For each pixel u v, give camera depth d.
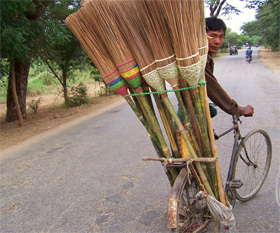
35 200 3.34
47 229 2.75
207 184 2.04
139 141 5.17
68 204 3.17
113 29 1.72
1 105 15.83
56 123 8.24
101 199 3.20
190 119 2.07
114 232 2.61
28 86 19.56
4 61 8.90
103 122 7.32
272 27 38.22
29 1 6.41
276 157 3.71
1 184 3.90
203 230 2.24
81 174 3.95
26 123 8.80
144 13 1.65
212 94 2.18
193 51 1.66
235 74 15.62
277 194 1.94
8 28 6.16
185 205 2.14
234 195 2.54
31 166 4.52
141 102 1.94
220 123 5.67
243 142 2.65
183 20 1.60
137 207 2.96
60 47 11.27
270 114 5.97
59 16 9.04
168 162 2.00
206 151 2.00
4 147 6.05
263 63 22.98
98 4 1.69
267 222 2.49
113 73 1.84
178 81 1.81
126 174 3.77
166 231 2.54
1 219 3.00
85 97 12.09
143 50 1.73
